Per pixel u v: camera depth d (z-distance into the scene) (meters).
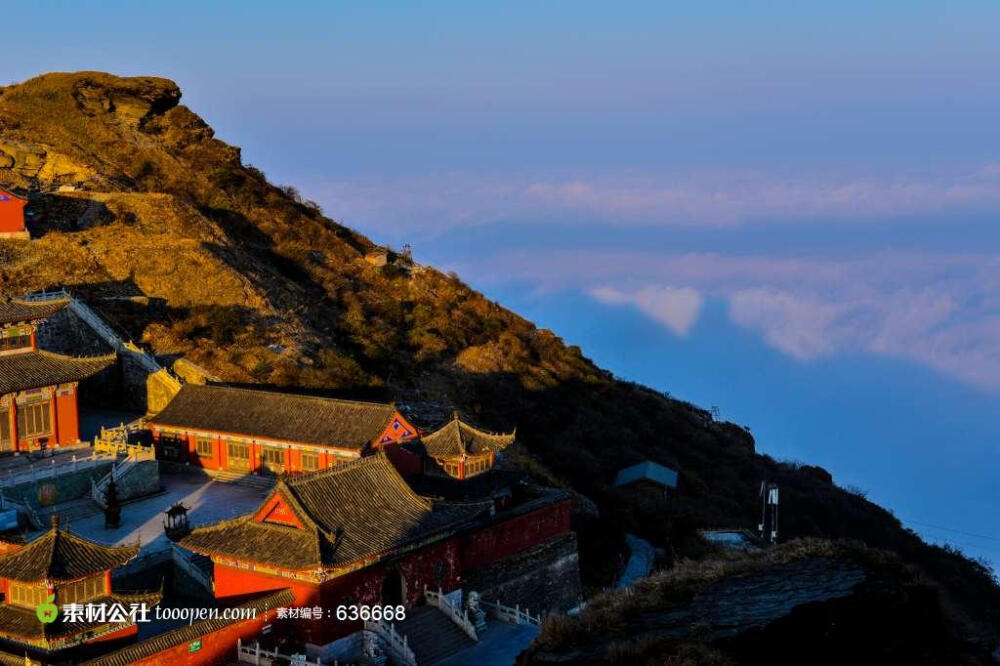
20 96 140.25
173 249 104.56
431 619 51.59
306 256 123.62
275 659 43.41
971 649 33.19
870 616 33.31
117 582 51.81
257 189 141.12
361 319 109.06
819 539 41.19
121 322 91.56
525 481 73.62
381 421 67.06
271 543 47.31
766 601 34.72
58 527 41.69
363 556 46.94
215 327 93.06
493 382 108.81
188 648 42.00
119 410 85.06
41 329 84.69
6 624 40.25
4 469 64.50
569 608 66.81
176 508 58.38
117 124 141.88
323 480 50.12
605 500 92.56
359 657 47.31
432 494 60.31
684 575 39.47
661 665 30.66
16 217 100.50
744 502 110.62
